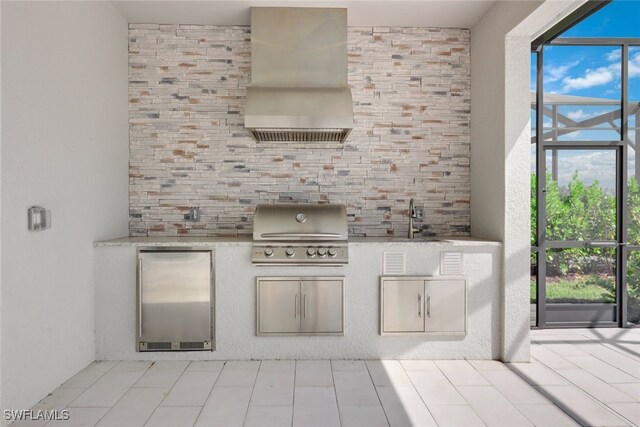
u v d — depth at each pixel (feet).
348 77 12.69
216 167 12.56
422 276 10.61
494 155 11.15
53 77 8.68
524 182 10.57
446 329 10.62
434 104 12.77
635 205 13.53
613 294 13.41
